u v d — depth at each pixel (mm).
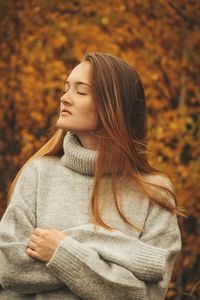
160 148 6371
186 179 6332
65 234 2711
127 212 2846
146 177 2953
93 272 2602
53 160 3010
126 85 2947
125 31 6707
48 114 6754
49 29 6773
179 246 2873
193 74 6723
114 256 2658
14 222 2777
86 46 6703
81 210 2826
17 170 6648
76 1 6809
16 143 6879
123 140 2891
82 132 2918
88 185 2887
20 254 2650
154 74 6633
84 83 2875
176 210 2924
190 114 6684
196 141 6473
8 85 6859
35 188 2887
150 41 6719
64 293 2668
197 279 6117
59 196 2854
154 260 2670
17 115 6809
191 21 6773
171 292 5996
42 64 6734
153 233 2816
